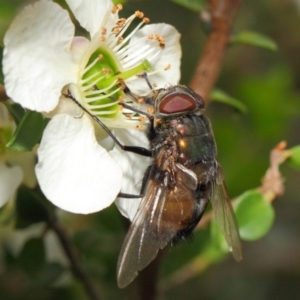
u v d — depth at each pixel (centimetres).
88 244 13
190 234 11
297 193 19
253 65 18
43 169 10
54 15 10
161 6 15
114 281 13
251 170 15
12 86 10
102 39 10
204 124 11
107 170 10
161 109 11
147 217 10
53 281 12
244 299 18
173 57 11
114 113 11
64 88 10
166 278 13
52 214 12
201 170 11
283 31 19
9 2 13
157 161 11
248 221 12
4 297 13
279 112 15
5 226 12
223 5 12
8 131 11
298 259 19
